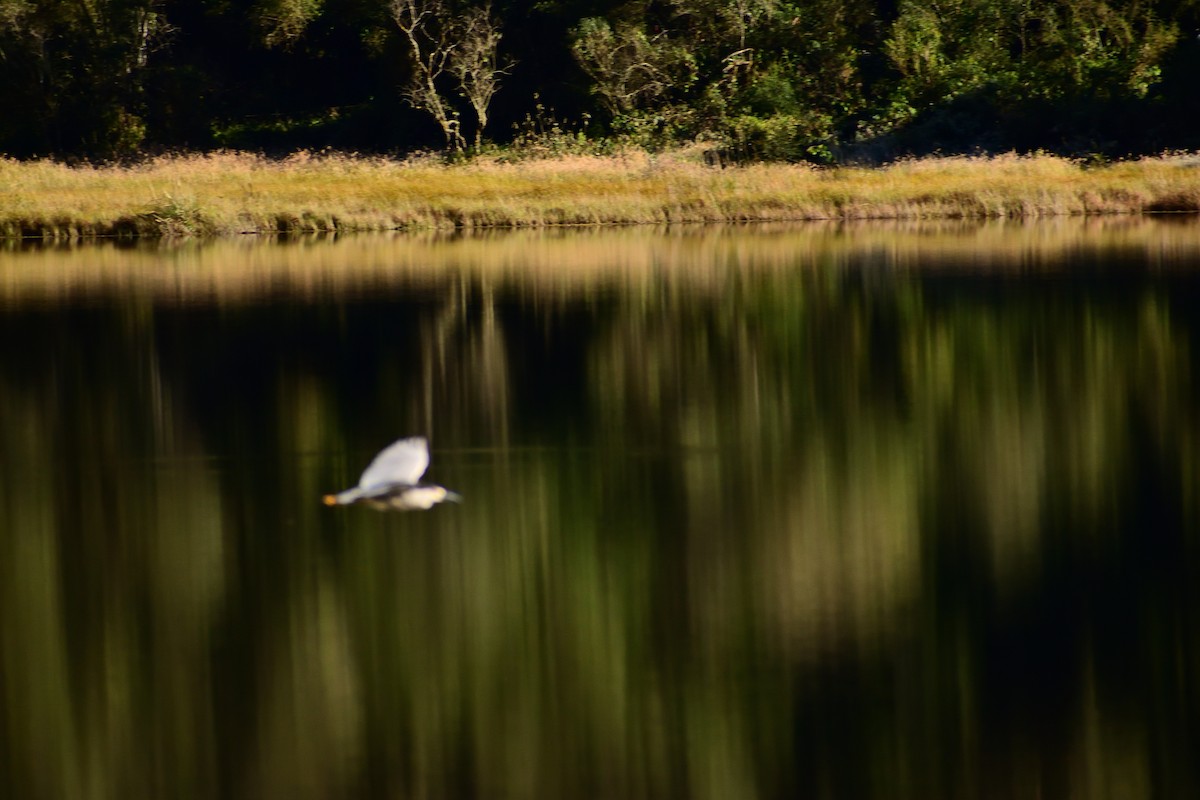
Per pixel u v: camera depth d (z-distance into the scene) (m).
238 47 176.62
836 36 153.62
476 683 26.72
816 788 23.23
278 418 46.31
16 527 35.44
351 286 75.94
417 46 151.00
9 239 99.44
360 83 177.25
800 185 111.94
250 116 173.75
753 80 149.25
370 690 26.55
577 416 46.34
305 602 30.58
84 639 28.86
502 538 34.28
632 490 37.97
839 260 83.69
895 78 154.88
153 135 161.12
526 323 63.66
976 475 38.66
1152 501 35.94
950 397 47.62
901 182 113.00
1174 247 85.94
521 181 114.56
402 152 158.00
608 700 26.03
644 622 29.27
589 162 120.12
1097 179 112.44
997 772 23.59
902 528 34.56
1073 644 27.84
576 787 23.27
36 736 25.05
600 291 73.00
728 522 35.16
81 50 156.25
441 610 30.03
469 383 51.47
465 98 159.50
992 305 65.75
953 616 29.19
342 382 51.78
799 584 31.12
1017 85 143.88
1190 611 29.14
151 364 54.97
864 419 45.03
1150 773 23.44
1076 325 59.75
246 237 101.50
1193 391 47.12
